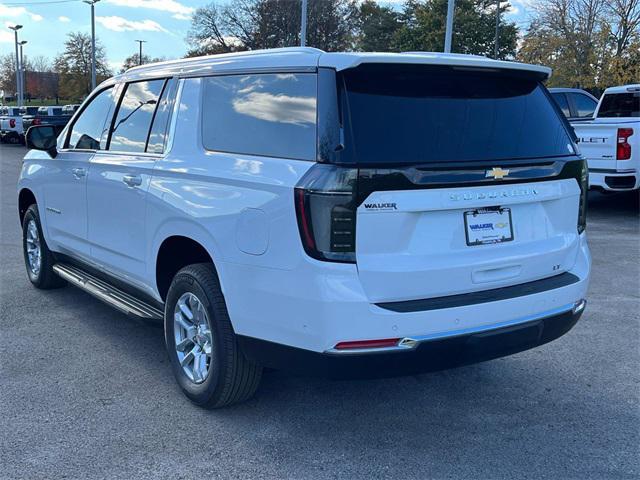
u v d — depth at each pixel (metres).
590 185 11.28
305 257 3.13
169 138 4.23
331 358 3.14
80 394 4.20
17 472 3.29
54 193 5.74
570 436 3.73
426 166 3.22
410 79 3.42
